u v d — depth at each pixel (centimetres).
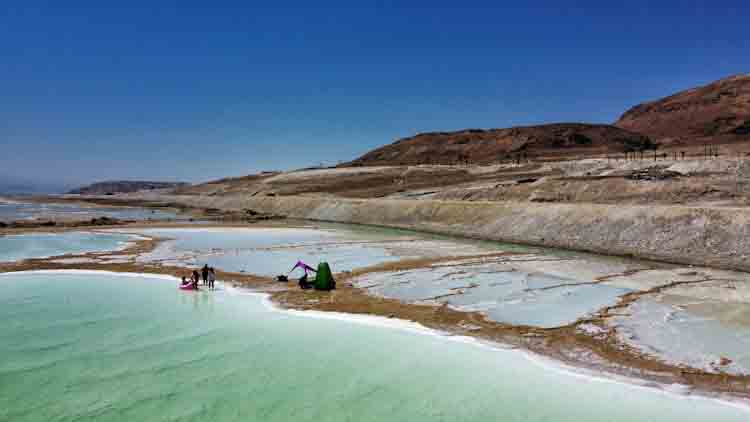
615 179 7819
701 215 4506
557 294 2959
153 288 3194
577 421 1498
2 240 5731
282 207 11675
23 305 2769
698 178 7569
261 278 3500
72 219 9419
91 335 2272
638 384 1708
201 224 8175
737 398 1591
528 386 1733
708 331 2211
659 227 4644
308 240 5831
